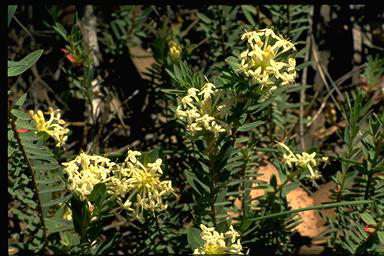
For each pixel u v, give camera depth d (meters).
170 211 2.71
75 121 4.25
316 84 4.52
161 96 3.77
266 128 3.79
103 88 4.30
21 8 4.38
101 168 2.24
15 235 3.38
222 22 3.77
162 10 4.30
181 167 3.50
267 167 3.83
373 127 2.62
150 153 2.28
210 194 2.45
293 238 3.40
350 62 4.62
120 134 4.13
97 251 2.44
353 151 2.84
